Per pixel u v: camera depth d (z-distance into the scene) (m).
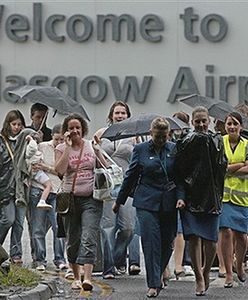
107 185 32.19
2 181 38.47
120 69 72.94
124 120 36.78
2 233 38.84
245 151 34.72
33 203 38.84
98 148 33.03
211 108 42.62
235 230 34.41
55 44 73.19
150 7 72.88
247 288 34.19
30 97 42.38
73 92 72.94
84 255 32.53
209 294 32.72
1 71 73.25
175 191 32.06
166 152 32.12
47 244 50.31
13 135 38.91
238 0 72.31
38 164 38.47
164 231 32.50
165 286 34.75
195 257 32.25
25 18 73.19
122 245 37.56
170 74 72.69
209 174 31.77
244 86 72.19
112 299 31.41
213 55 72.44
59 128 39.03
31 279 32.91
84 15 73.12
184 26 72.56
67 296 31.98
